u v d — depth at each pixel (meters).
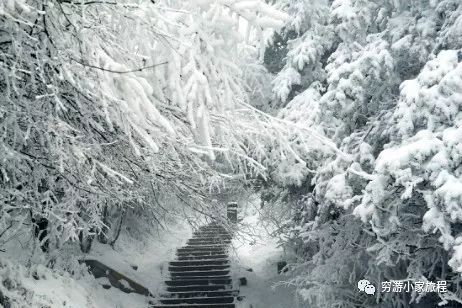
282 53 13.15
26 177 5.74
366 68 9.34
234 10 4.61
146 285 14.55
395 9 10.40
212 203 9.05
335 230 10.14
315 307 11.62
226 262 16.78
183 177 7.57
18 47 4.24
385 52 9.15
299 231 11.70
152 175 6.41
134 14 4.57
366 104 10.08
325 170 9.25
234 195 12.25
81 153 4.73
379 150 9.45
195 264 16.81
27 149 5.59
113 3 4.37
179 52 4.66
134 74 4.46
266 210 13.51
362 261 9.93
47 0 4.26
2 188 5.49
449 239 6.36
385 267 9.28
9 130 4.95
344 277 10.06
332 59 11.12
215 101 5.04
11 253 9.06
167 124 4.37
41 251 9.86
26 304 7.09
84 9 4.34
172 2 4.86
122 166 6.55
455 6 8.62
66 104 5.09
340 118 10.16
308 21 12.06
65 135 4.75
